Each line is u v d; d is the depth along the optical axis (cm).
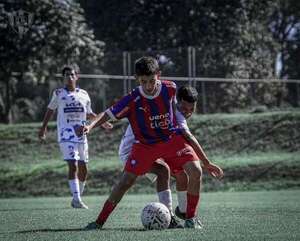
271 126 5938
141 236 1404
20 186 4884
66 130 2775
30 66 5938
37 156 5628
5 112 6525
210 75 6247
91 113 2864
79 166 2823
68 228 1659
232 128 5909
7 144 5806
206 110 6191
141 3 8556
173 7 8394
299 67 7400
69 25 5806
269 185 4788
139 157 1606
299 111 6256
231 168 5034
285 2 11469
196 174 1593
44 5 5369
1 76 6094
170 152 1608
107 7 8812
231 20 8412
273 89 6550
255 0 8875
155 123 1602
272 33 11550
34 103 6700
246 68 7169
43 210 2473
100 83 6038
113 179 4897
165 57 6119
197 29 8294
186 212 1638
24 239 1391
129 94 1616
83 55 6075
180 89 1722
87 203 3111
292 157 5338
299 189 4691
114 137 5900
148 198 3659
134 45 8506
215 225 1688
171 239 1341
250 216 2023
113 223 1812
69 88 2836
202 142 5744
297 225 1678
